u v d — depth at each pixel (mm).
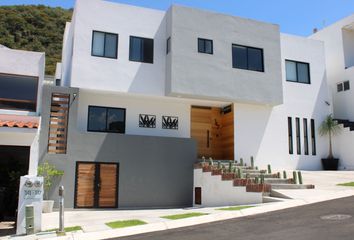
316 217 9781
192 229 9750
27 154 18531
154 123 19703
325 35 26047
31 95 15930
